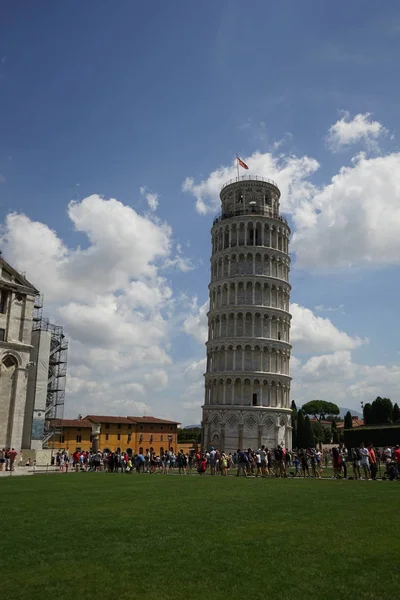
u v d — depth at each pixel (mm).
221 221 103438
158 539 16203
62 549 14961
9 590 11516
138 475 46844
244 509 22375
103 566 13289
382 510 21953
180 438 161875
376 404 142000
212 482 37188
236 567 13195
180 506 23312
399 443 109000
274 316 96750
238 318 95562
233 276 97375
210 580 12211
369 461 41125
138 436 130125
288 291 101625
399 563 13492
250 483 36188
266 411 89938
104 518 19969
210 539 16203
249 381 92062
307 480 39188
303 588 11656
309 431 122000
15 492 29500
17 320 62188
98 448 122812
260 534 16938
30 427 75375
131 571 12867
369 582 12031
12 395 60062
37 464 68938
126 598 11055
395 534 16875
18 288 62406
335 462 41844
